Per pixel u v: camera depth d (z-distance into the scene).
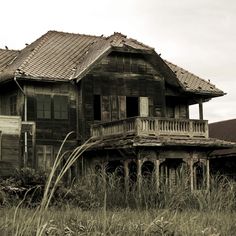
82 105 30.05
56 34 34.41
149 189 20.22
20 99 29.58
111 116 30.77
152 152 27.08
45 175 22.22
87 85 30.30
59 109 29.92
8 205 16.72
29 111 29.08
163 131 27.38
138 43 31.95
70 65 31.02
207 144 27.81
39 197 21.11
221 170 34.84
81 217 13.52
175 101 34.19
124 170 27.53
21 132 27.56
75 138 30.02
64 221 12.27
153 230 11.33
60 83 30.00
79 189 19.81
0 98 31.72
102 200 19.30
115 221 12.42
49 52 31.84
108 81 30.86
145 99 31.70
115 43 30.81
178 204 16.84
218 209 16.66
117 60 31.25
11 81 29.41
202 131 28.67
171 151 27.64
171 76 32.19
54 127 29.62
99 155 29.61
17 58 33.81
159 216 11.83
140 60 31.92
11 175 24.62
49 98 29.73
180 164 29.05
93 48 32.97
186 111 34.34
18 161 27.09
